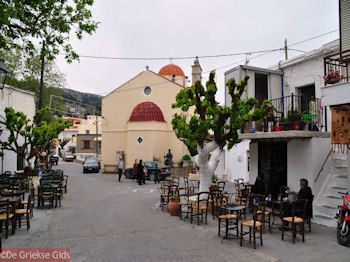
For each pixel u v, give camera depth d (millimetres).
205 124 9820
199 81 10055
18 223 8766
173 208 10242
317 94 11680
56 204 11711
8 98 19141
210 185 11125
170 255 6125
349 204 6816
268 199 9172
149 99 31688
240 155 19875
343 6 9430
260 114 9602
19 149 15539
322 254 6250
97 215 10281
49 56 9617
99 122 61094
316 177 9703
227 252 6340
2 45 9172
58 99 34344
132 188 18266
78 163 51625
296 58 12562
